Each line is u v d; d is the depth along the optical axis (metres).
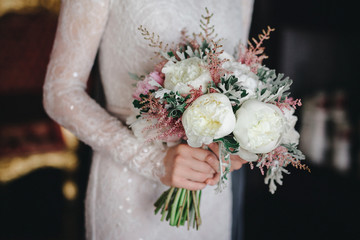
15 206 2.88
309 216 2.82
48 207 2.88
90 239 1.18
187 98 0.77
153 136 0.86
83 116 0.96
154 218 1.11
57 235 2.57
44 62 2.89
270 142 0.76
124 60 1.01
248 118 0.74
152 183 1.09
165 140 0.89
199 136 0.75
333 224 2.71
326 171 3.28
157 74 0.84
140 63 0.99
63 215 2.72
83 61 0.97
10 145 2.69
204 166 0.90
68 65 0.95
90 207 1.16
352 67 3.32
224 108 0.72
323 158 3.32
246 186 3.10
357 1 3.17
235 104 0.78
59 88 0.96
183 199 0.97
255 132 0.74
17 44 2.81
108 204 1.10
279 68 3.40
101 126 0.98
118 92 1.06
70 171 2.70
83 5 0.93
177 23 0.98
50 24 2.88
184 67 0.80
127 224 1.08
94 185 1.14
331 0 3.23
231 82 0.77
